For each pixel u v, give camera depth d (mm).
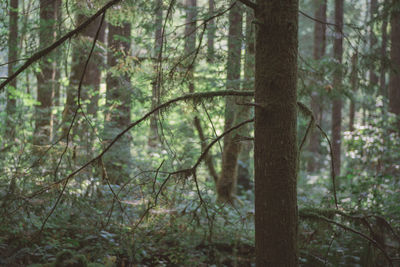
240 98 5004
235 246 4391
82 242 4219
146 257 4254
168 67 3795
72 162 5254
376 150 6773
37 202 3756
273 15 2662
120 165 5996
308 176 10844
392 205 4879
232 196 5488
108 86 7039
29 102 7055
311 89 6535
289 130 2717
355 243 4570
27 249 3627
